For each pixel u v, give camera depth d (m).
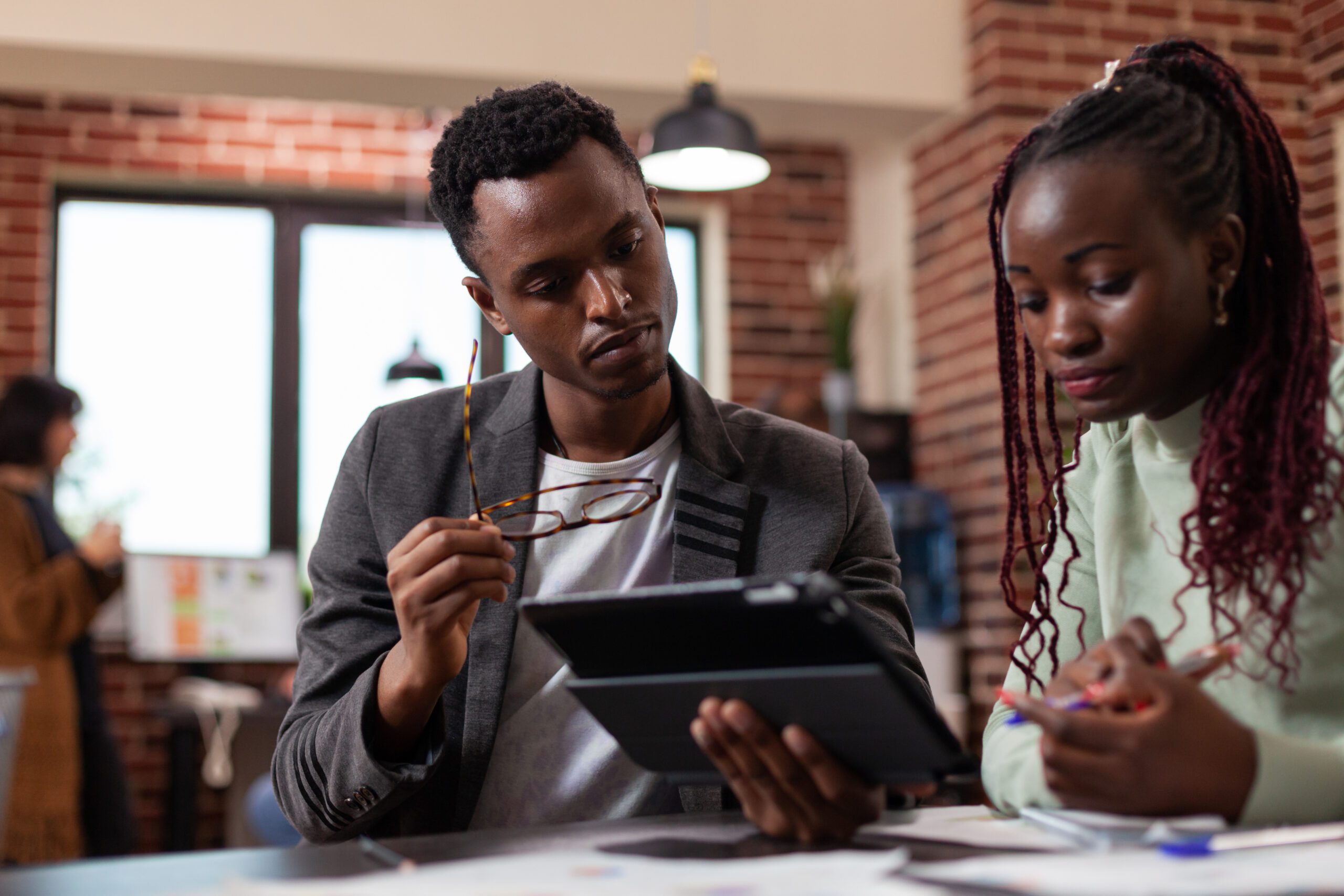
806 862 0.75
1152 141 0.85
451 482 1.37
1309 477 0.89
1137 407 0.88
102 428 4.81
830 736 0.84
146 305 4.91
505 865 0.76
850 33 4.25
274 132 4.93
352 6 3.84
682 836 0.90
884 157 5.14
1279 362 0.91
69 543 3.55
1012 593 1.12
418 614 1.10
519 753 1.29
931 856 0.79
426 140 5.05
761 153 3.66
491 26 3.92
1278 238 0.93
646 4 4.04
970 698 4.42
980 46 4.27
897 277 5.05
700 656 0.86
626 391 1.25
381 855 0.81
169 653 4.40
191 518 4.84
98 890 0.73
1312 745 0.80
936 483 4.71
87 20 3.69
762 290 5.31
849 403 4.80
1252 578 0.91
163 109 4.84
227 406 4.91
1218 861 0.71
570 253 1.20
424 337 5.08
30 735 3.33
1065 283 0.86
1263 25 3.82
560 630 0.89
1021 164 0.93
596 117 1.25
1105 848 0.77
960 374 4.54
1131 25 4.28
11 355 4.63
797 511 1.33
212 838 4.54
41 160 4.72
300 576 4.89
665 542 1.34
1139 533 1.02
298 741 1.22
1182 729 0.77
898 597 1.31
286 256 5.02
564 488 1.27
